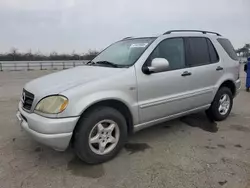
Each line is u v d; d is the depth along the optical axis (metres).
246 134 4.14
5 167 3.00
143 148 3.55
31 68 28.61
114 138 3.18
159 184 2.62
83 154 2.93
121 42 4.30
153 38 3.77
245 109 5.92
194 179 2.71
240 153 3.37
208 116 4.83
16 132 4.24
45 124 2.68
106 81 3.03
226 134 4.14
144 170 2.92
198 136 4.04
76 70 3.64
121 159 3.21
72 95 2.76
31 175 2.82
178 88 3.79
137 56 3.48
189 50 4.05
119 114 3.17
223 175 2.78
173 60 3.80
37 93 2.93
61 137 2.71
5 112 5.65
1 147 3.60
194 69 4.02
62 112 2.70
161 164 3.06
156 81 3.47
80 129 2.87
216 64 4.45
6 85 11.45
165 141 3.82
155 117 3.58
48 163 3.12
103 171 2.91
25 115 2.94
